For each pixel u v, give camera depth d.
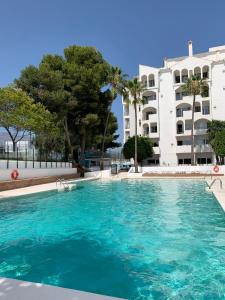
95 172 39.59
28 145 32.97
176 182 30.62
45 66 37.25
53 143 35.34
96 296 4.12
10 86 33.94
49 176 30.41
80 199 19.20
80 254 8.16
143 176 38.03
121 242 9.26
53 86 35.84
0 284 4.52
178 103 55.78
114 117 55.50
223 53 57.88
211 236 9.58
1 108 30.72
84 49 41.09
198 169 39.19
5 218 13.27
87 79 38.28
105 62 43.22
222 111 52.88
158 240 9.31
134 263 7.39
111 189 25.03
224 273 6.64
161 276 6.54
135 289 5.93
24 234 10.46
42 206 16.48
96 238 9.80
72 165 39.19
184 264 7.22
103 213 14.27
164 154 56.38
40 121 31.38
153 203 17.03
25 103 31.25
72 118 40.66
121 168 51.84
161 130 56.75
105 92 42.75
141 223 11.81
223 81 53.06
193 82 46.16
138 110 59.78
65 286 6.12
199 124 54.81
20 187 23.80
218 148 43.41
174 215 13.16
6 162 24.83
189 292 5.73
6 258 7.90
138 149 49.75
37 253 8.31
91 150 56.84
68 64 39.12
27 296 4.14
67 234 10.41
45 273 6.84
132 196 20.39
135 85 42.34
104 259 7.72
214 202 16.23
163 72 57.31
